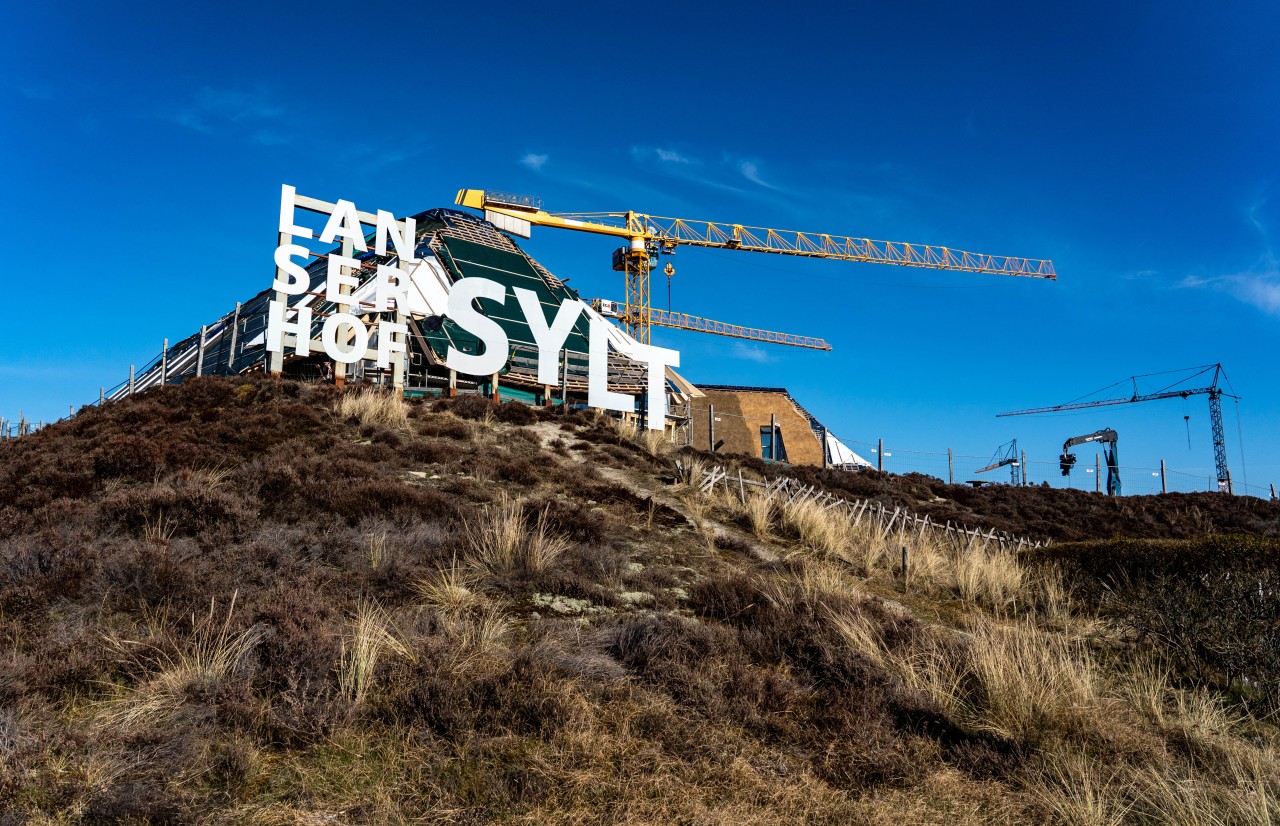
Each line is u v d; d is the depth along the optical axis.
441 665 5.24
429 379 26.55
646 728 4.88
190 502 8.66
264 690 4.89
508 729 4.63
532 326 23.19
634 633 6.18
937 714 5.40
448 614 6.58
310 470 11.07
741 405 49.75
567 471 14.52
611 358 31.23
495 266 34.94
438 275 31.05
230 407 16.27
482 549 8.27
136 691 4.78
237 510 8.70
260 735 4.43
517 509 9.62
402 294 20.72
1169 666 6.84
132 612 6.02
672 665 5.71
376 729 4.57
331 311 25.16
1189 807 4.29
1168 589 7.94
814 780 4.57
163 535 8.02
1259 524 23.56
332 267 19.94
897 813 4.23
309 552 7.76
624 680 5.49
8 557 6.69
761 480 18.81
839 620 6.91
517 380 27.47
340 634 5.56
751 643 6.57
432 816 3.83
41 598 5.96
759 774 4.55
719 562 10.14
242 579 6.86
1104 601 9.57
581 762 4.39
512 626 6.58
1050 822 4.23
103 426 14.57
